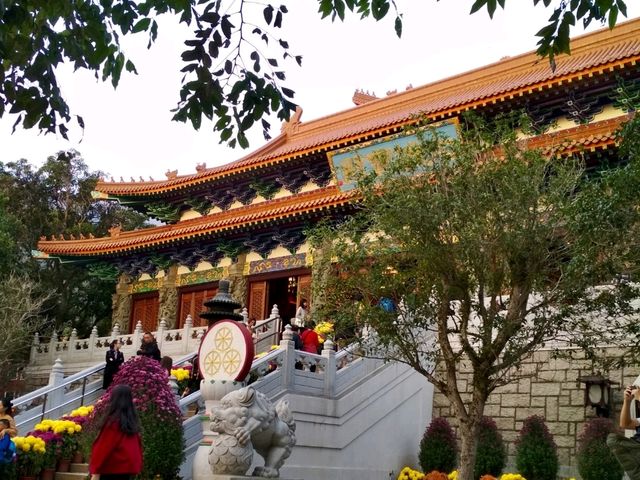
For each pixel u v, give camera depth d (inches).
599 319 709.9
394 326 605.6
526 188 569.3
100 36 376.2
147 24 375.6
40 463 634.2
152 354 863.1
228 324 540.7
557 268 595.2
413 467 829.2
